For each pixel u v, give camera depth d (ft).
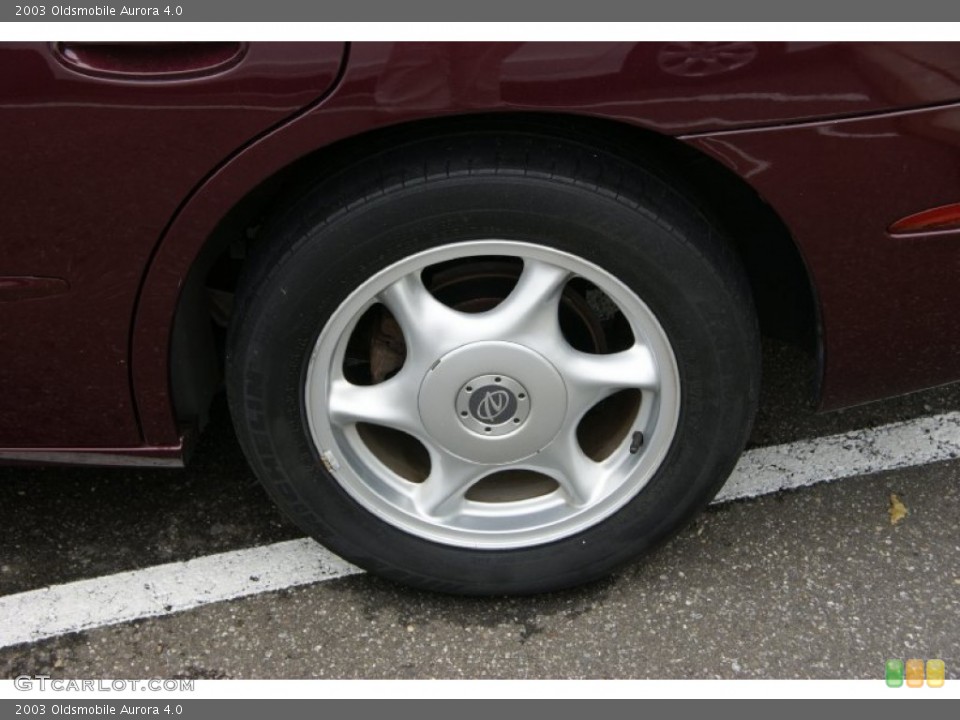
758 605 7.09
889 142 5.58
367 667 6.81
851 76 5.39
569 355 6.33
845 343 6.33
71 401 6.36
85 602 7.32
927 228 5.88
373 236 5.79
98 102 5.31
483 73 5.28
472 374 6.28
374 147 5.77
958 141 5.59
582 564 6.99
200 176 5.53
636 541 6.93
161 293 5.93
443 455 6.65
